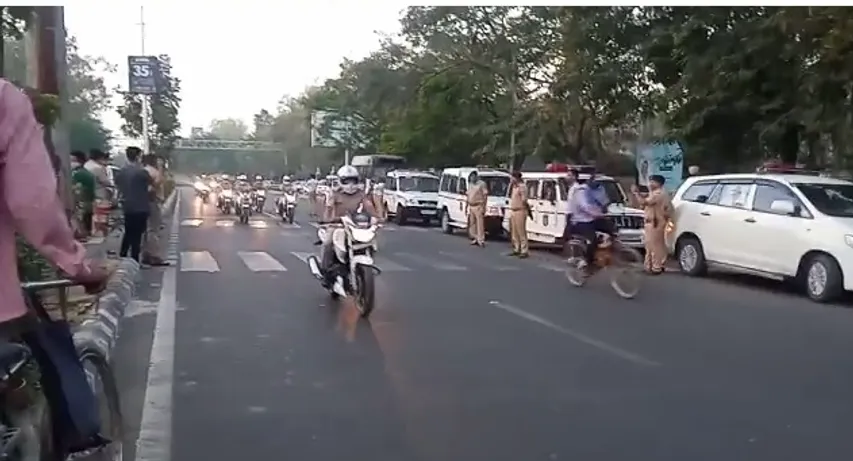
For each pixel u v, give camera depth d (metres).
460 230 27.33
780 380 7.35
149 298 11.76
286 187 35.62
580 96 24.70
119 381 7.20
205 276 14.18
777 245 13.49
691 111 19.89
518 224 19.05
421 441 5.64
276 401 6.61
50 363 3.64
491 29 33.09
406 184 32.12
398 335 9.23
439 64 36.72
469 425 6.00
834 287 12.37
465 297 12.27
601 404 6.54
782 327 10.12
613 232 13.15
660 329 9.82
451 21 33.56
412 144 41.50
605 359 8.12
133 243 14.45
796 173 14.82
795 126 18.73
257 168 113.00
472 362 7.95
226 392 6.87
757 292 13.62
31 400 3.55
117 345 8.62
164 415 6.24
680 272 16.45
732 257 14.59
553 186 19.98
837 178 15.27
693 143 21.05
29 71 13.66
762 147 19.83
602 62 22.34
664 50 20.25
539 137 29.47
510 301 11.90
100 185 19.33
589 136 29.58
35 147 3.01
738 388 7.07
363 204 11.04
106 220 19.20
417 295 12.43
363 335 9.23
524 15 31.17
